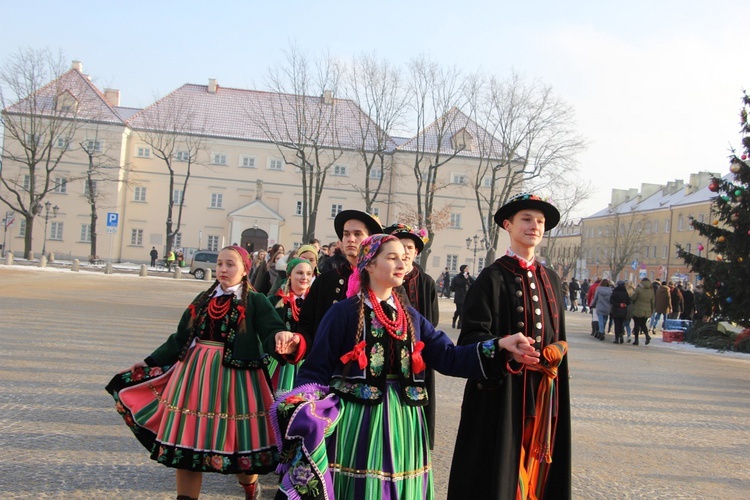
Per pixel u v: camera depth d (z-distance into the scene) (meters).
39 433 6.54
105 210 61.44
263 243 64.06
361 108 52.56
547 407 4.15
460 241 65.62
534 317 4.33
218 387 4.70
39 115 53.25
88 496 4.96
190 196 64.38
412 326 3.82
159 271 51.69
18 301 20.91
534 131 49.19
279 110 65.62
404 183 64.50
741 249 20.73
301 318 5.60
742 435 8.48
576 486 5.95
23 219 61.50
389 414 3.61
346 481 3.52
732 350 20.17
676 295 29.09
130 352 12.01
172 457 4.57
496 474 3.94
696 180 78.88
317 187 53.09
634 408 9.91
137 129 63.22
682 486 6.12
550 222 4.57
